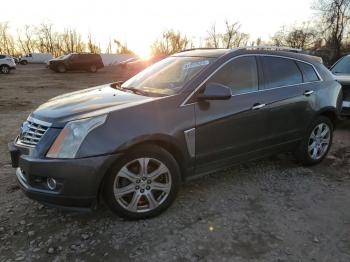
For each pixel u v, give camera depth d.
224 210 3.86
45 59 56.28
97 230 3.46
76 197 3.21
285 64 4.75
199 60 4.23
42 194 3.25
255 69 4.39
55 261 3.01
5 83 20.89
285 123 4.64
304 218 3.73
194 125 3.72
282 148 4.75
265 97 4.36
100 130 3.23
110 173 3.34
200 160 3.88
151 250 3.15
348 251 3.18
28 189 3.32
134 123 3.36
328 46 33.47
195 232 3.43
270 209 3.90
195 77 3.89
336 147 6.23
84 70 32.75
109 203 3.44
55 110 3.52
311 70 5.09
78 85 20.33
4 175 4.82
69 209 3.28
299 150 5.04
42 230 3.47
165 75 4.28
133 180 3.47
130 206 3.52
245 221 3.64
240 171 4.98
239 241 3.30
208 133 3.85
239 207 3.94
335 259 3.07
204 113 3.80
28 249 3.18
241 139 4.19
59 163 3.14
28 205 3.96
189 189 4.37
